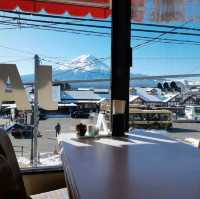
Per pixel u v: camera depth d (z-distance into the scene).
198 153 1.65
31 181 2.21
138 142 2.05
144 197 0.94
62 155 1.66
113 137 2.28
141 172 1.25
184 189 1.02
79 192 1.00
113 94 2.59
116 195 0.96
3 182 1.11
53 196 2.07
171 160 1.48
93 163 1.41
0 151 1.38
